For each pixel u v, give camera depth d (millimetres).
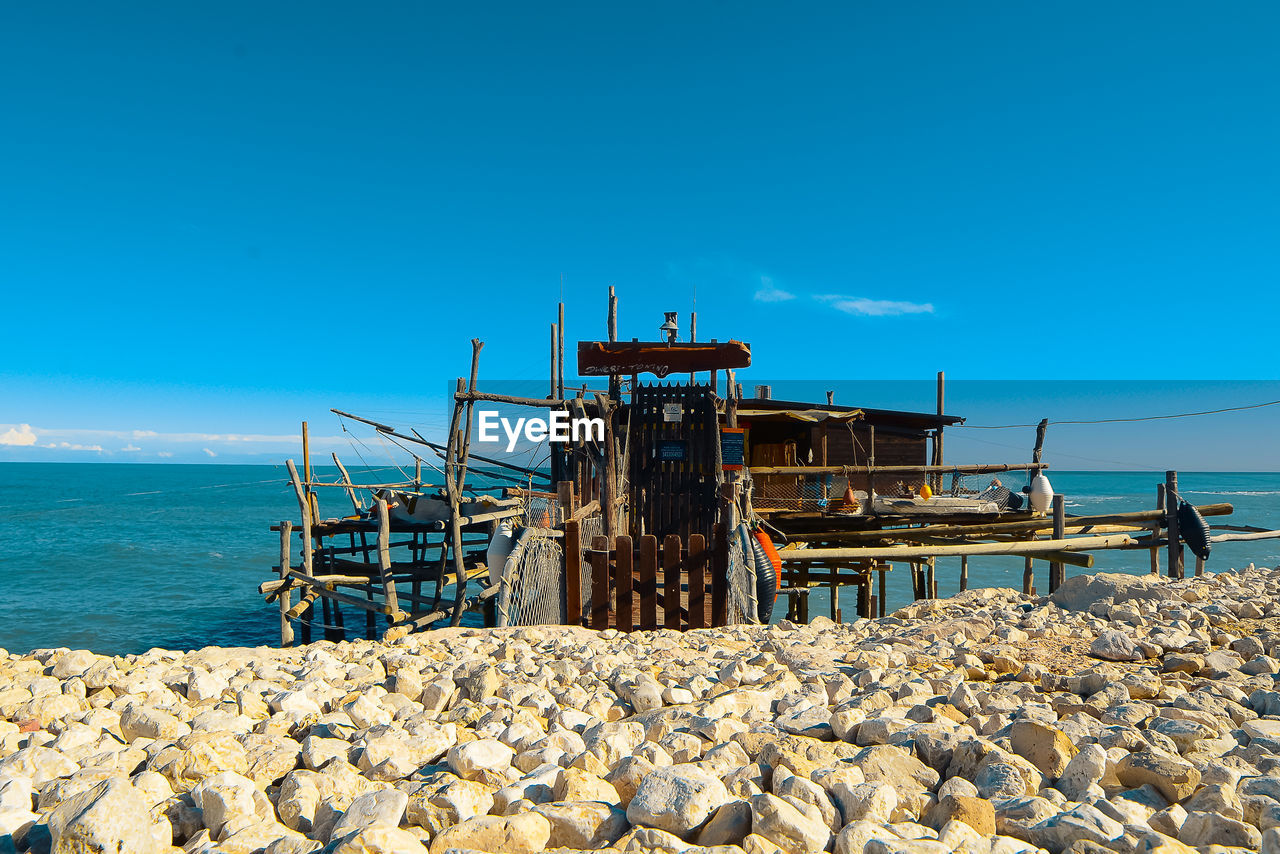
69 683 4914
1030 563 16531
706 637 7391
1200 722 3482
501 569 10203
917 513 16422
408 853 2281
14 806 2857
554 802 2725
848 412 20922
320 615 22938
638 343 13742
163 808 2850
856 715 3674
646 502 13875
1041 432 17734
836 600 19141
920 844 2215
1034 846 2383
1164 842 2146
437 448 15781
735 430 14000
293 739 4031
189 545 39281
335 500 69938
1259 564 28594
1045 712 3650
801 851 2354
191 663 5977
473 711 4262
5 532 45844
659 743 3508
